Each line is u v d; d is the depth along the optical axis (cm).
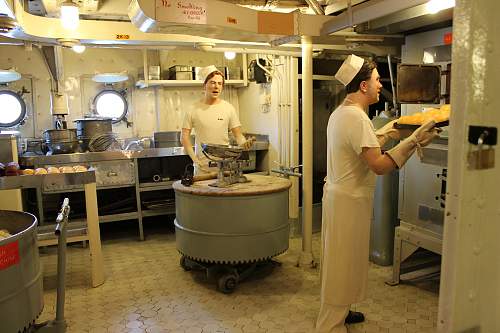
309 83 323
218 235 286
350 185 217
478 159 97
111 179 416
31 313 201
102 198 461
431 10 228
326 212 227
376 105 462
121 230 466
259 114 479
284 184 307
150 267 349
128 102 495
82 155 401
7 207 347
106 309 274
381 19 271
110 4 369
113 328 249
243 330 244
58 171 303
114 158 413
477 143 96
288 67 416
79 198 448
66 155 396
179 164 471
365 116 211
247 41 304
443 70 280
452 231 99
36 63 454
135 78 496
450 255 99
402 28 288
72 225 362
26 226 229
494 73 98
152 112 508
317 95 454
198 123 348
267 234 292
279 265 343
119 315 265
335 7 301
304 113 328
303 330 242
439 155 267
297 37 300
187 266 338
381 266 337
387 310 264
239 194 279
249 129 507
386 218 332
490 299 106
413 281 307
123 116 491
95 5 350
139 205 428
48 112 464
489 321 107
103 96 481
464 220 97
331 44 329
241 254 287
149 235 448
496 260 105
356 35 304
